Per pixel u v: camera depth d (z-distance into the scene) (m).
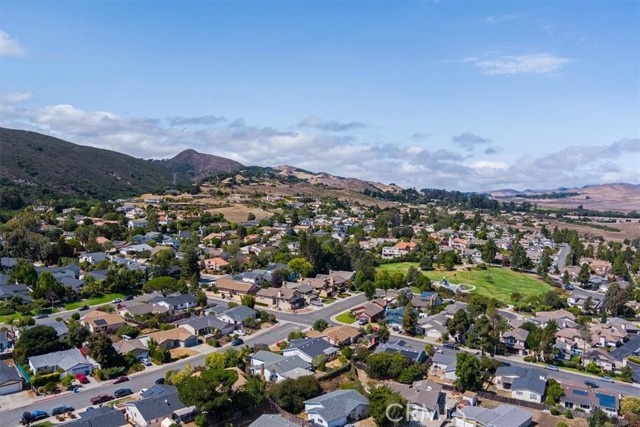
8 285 113.69
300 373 76.31
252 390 68.44
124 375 77.12
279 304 120.75
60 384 72.69
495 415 65.75
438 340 100.00
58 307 108.56
